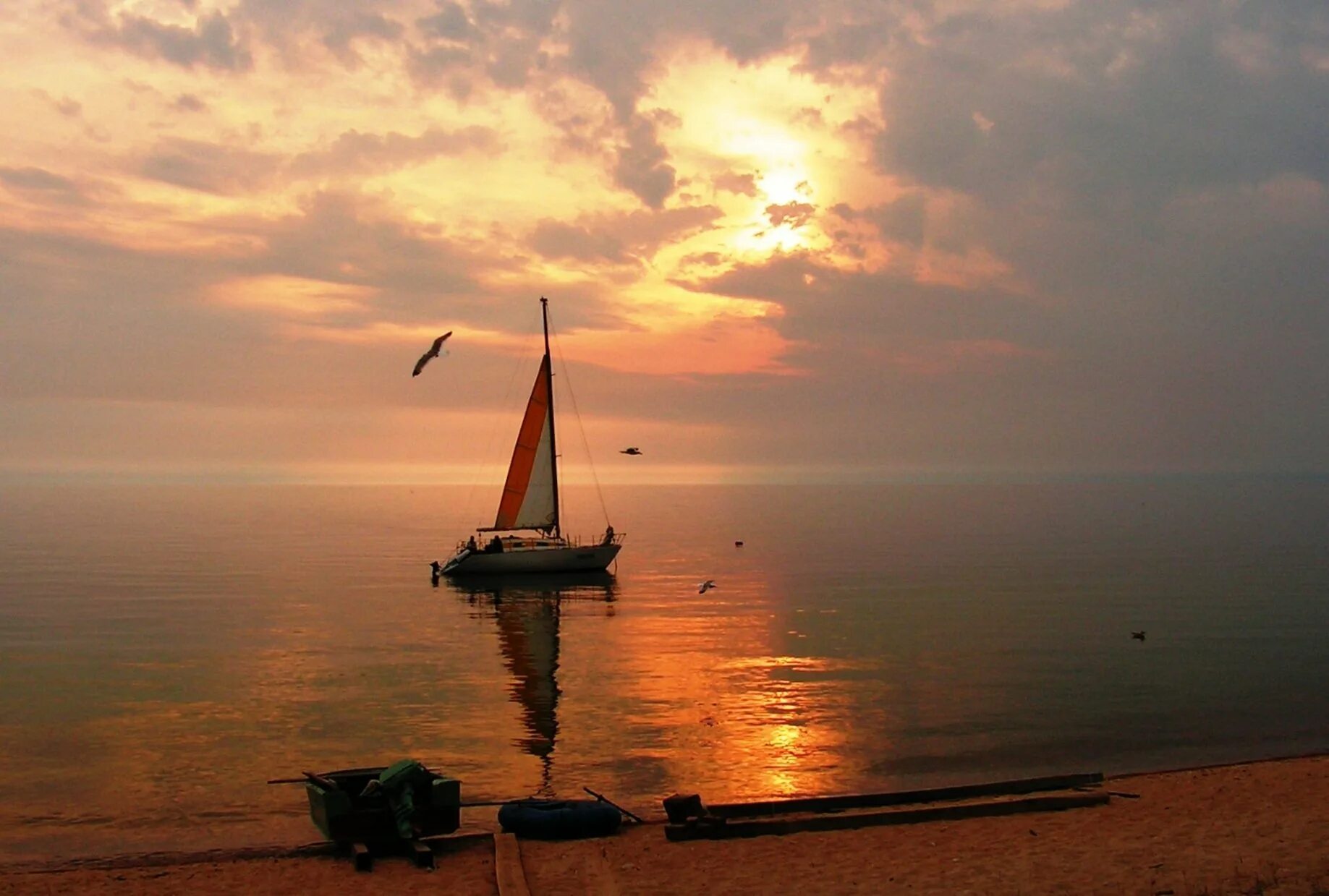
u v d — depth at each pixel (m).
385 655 44.19
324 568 89.81
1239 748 27.28
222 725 30.28
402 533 146.38
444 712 32.16
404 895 15.86
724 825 18.69
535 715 31.53
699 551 109.25
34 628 52.50
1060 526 161.00
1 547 112.50
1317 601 63.28
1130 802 20.58
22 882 16.77
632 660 42.28
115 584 75.12
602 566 80.44
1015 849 17.42
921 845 17.86
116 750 27.30
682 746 27.59
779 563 94.38
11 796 22.95
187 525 164.12
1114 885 15.28
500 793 23.16
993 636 48.47
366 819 17.91
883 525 166.50
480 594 69.50
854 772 25.02
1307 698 33.69
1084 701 33.09
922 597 66.00
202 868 17.31
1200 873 15.65
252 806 22.16
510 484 81.56
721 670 39.50
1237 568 87.56
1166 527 158.38
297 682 37.53
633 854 17.64
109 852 18.95
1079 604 62.06
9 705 33.25
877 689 35.28
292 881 16.55
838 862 17.00
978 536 137.12
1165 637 48.00
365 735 28.95
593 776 24.69
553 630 52.25
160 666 41.00
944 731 29.12
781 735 28.67
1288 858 16.20
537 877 16.50
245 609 61.09
